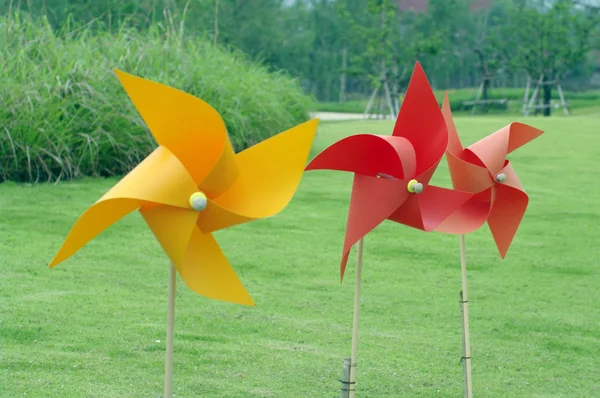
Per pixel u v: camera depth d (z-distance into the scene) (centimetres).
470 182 421
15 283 662
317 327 581
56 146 1153
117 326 563
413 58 3800
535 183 1302
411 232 929
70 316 581
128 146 1216
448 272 759
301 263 770
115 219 301
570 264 803
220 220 311
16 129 1135
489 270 773
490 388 481
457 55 4500
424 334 577
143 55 1334
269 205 325
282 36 3912
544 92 3878
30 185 1115
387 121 2575
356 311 386
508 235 436
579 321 619
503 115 3847
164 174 298
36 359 493
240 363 502
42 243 806
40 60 1292
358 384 476
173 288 316
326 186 1213
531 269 781
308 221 969
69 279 682
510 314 633
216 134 314
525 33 3778
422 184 372
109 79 1249
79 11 2548
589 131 2022
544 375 505
